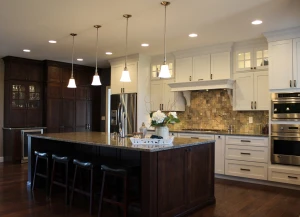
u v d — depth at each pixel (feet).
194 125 20.68
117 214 11.18
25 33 15.62
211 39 16.80
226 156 17.07
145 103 21.57
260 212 11.37
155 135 11.66
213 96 19.80
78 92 25.75
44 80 23.86
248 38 16.58
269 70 15.46
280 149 15.12
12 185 15.53
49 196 13.53
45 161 15.72
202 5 11.47
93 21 13.58
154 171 9.69
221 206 12.12
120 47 18.81
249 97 17.24
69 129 24.91
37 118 23.63
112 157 13.20
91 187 11.46
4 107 22.99
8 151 22.48
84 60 23.44
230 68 17.76
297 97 14.58
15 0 11.12
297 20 13.34
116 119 22.38
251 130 18.02
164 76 12.10
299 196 13.55
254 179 16.12
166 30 14.96
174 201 10.52
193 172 11.56
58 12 12.41
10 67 22.16
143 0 11.00
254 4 11.34
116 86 22.63
